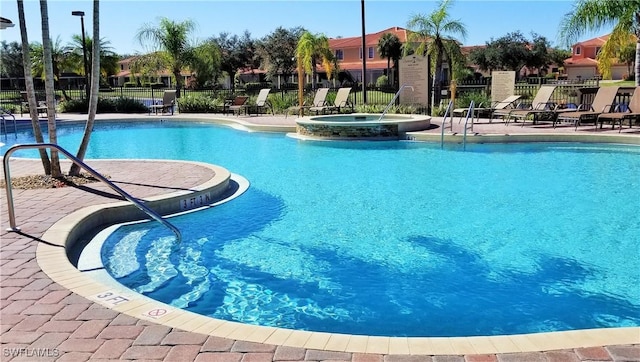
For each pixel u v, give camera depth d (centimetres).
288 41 5272
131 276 502
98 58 807
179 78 3275
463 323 405
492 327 399
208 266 527
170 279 495
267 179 962
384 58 5172
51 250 476
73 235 549
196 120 2062
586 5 1634
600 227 640
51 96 793
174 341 305
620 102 1595
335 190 864
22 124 2000
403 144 1380
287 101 2369
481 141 1345
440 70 2322
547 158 1137
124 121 2080
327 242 597
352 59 5634
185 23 3162
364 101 2212
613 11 1591
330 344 298
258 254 559
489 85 2239
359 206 757
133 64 3403
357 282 484
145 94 3931
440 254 554
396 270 511
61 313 345
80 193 720
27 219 583
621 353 280
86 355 291
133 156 1280
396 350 288
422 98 1994
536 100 1666
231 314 424
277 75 5478
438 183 909
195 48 3328
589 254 549
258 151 1330
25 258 454
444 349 288
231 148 1392
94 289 387
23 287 390
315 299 450
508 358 277
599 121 1444
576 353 281
